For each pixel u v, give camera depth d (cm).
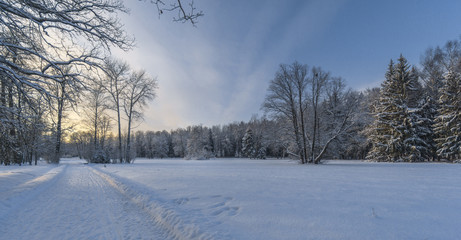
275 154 7538
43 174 1627
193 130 8744
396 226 409
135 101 3769
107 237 442
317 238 361
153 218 571
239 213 524
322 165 2712
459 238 352
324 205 573
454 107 3008
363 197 671
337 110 3100
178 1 505
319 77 3073
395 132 3341
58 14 778
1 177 1098
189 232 421
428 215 475
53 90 952
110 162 3934
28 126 1045
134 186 1005
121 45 934
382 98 3559
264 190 809
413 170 1769
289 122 3266
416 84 3844
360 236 364
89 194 923
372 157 3712
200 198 703
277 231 398
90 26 855
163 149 10031
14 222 539
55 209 669
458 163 2748
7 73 755
